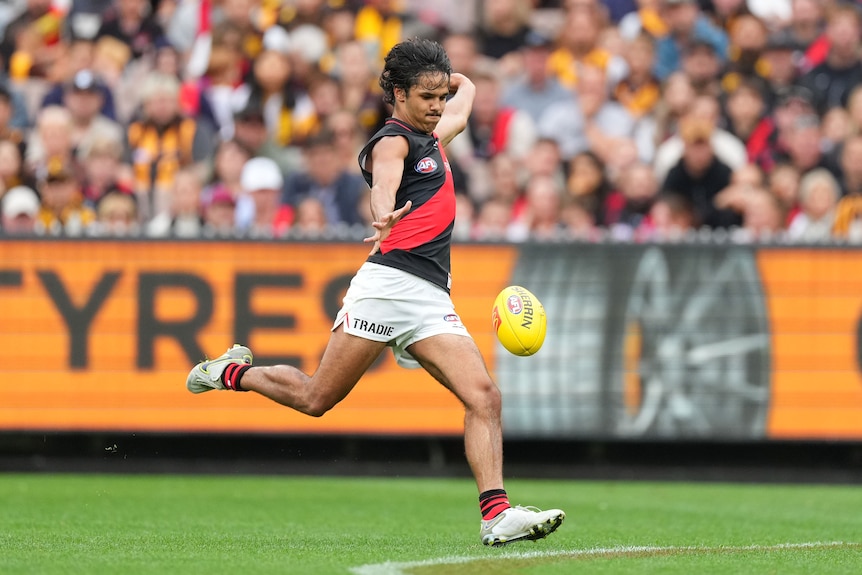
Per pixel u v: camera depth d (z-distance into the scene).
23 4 43.31
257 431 31.62
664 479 33.69
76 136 39.84
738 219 38.12
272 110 40.84
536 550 16.92
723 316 31.83
